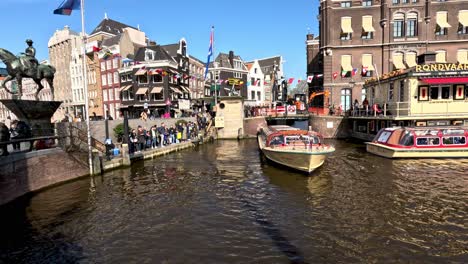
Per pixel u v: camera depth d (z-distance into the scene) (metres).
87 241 8.67
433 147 19.50
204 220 10.12
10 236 9.02
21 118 14.16
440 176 15.06
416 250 7.88
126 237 8.90
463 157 19.30
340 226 9.42
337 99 39.06
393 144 20.48
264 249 8.06
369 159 20.20
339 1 38.28
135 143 22.55
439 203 11.23
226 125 36.66
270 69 71.50
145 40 57.31
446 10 36.34
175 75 44.91
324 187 13.72
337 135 33.66
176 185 14.57
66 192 13.35
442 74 21.83
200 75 59.97
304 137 18.28
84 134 17.09
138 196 12.80
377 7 37.56
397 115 22.91
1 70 32.66
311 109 37.56
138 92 43.66
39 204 11.75
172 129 28.14
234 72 58.50
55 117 60.66
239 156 23.25
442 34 36.62
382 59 37.88
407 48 37.00
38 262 7.58
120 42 47.06
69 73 57.53
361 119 30.52
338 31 38.62
